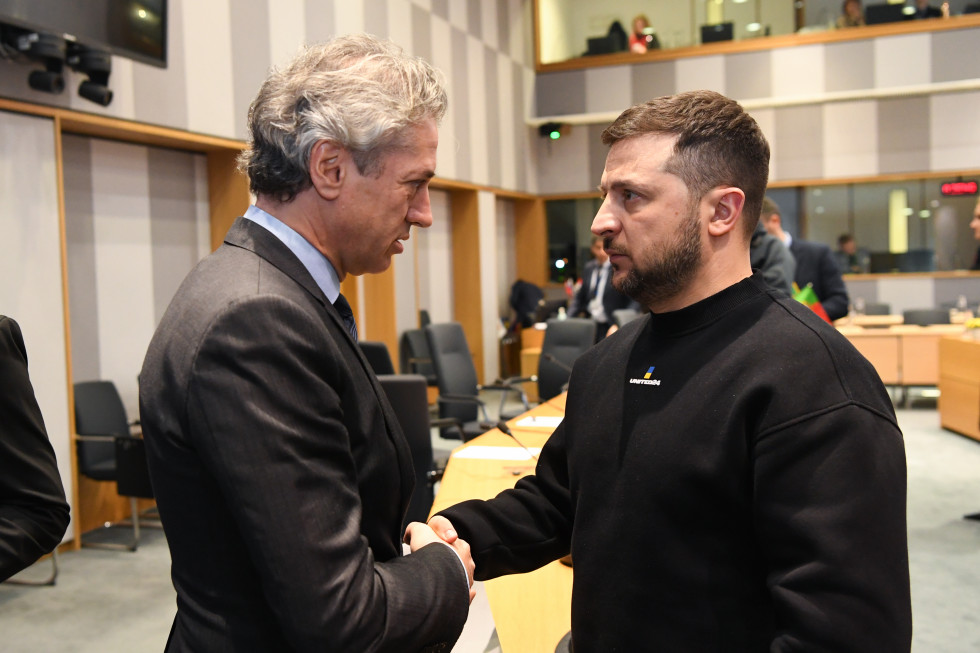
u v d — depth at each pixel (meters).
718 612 0.95
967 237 8.87
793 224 9.36
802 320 0.97
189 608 0.90
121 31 3.78
